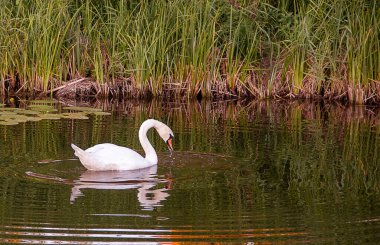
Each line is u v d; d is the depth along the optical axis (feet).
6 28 67.10
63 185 38.11
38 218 33.35
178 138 49.39
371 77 66.90
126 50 68.49
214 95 68.39
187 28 68.28
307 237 31.81
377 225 33.35
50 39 67.15
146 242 30.96
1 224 32.53
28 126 51.55
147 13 68.59
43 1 67.77
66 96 66.80
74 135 49.21
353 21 67.10
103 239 31.19
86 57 68.90
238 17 69.00
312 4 70.23
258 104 65.21
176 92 67.77
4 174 39.55
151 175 40.27
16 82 67.72
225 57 70.28
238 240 31.35
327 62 68.08
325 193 37.93
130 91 67.41
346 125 55.77
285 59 68.54
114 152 41.06
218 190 37.88
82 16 70.90
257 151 46.16
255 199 36.65
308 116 59.52
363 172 41.86
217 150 46.06
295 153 45.88
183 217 33.88
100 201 35.76
